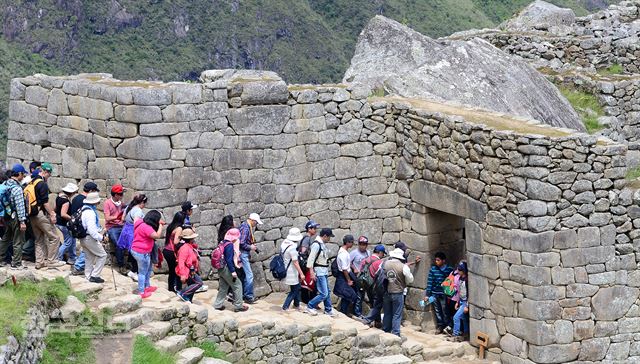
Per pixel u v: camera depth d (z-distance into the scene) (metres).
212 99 19.47
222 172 19.69
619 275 18.66
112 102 19.30
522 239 18.30
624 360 18.83
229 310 18.38
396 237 20.92
